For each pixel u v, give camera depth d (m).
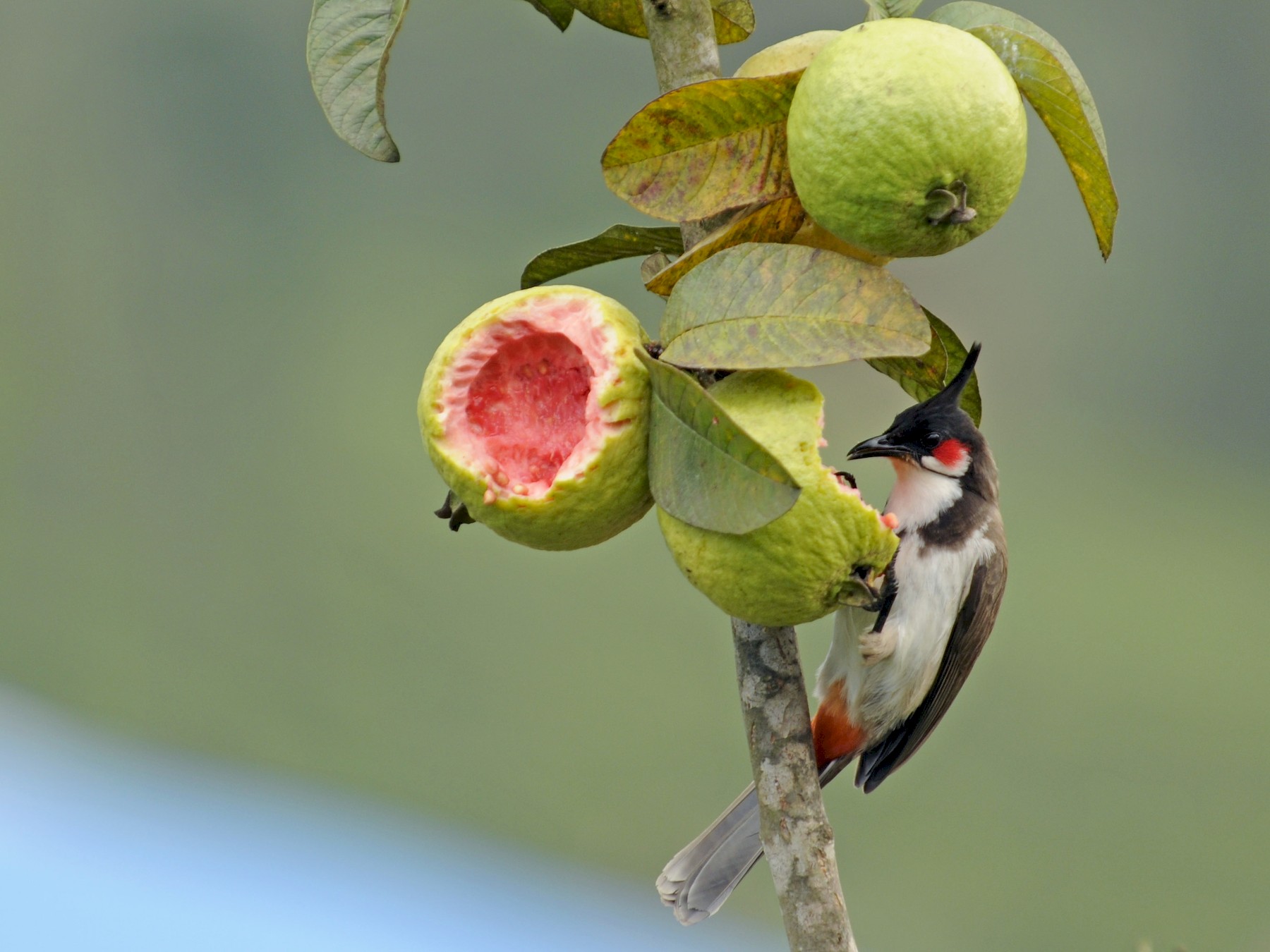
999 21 3.80
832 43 3.57
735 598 3.57
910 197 3.43
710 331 3.55
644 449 3.65
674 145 3.75
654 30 4.08
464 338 3.82
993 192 3.49
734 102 3.67
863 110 3.41
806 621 3.66
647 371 3.64
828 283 3.54
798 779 3.98
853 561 3.55
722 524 3.39
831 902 3.94
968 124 3.39
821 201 3.52
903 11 3.87
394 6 4.09
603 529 3.73
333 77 4.06
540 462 3.85
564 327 3.74
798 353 3.47
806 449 3.52
